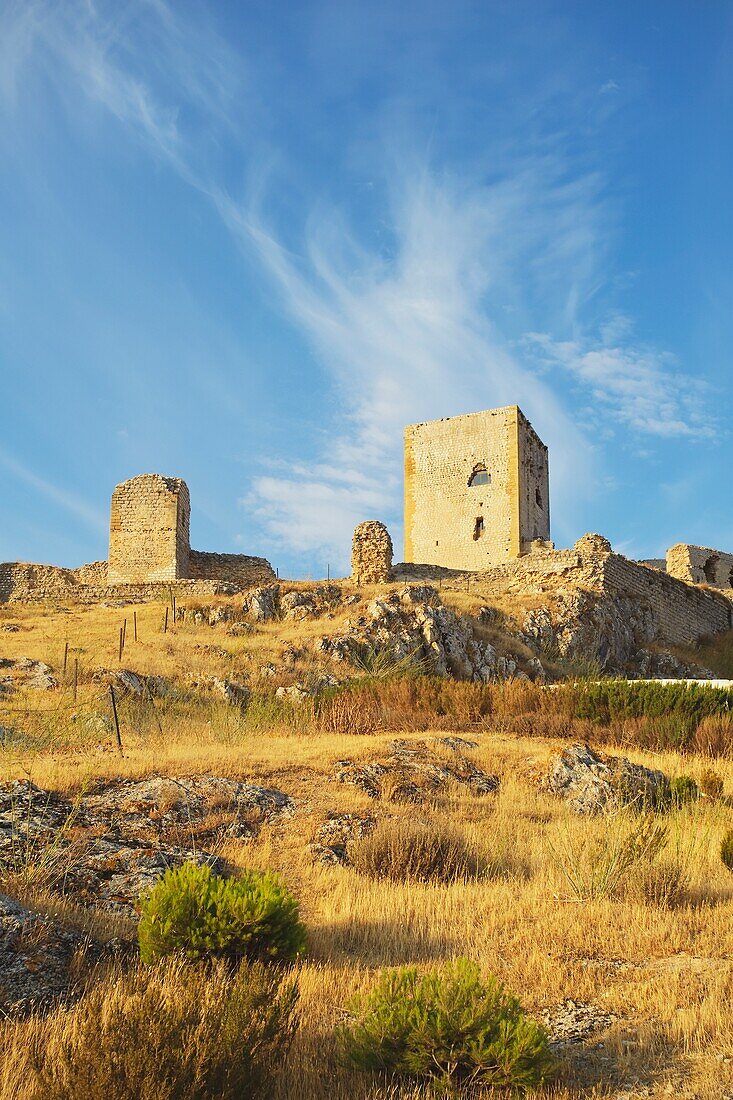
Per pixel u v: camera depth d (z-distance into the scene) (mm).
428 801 17219
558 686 29656
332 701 27734
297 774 17812
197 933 9273
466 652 38688
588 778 19078
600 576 46031
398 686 28703
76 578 50656
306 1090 7246
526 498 57281
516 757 20844
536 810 17453
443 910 11859
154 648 33562
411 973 8469
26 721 22375
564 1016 8805
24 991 8375
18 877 10492
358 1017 8266
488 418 57469
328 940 10680
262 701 28562
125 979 8500
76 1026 7242
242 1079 6812
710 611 55562
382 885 12820
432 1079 7570
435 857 13750
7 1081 6812
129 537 49688
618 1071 7715
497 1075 7488
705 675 44312
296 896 12180
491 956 10281
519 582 48094
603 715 26797
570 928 11062
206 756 18500
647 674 44000
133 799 14523
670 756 23297
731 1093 7184
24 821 12391
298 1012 8516
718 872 13648
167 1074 6523
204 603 40406
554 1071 7613
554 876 13367
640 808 17922
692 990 9125
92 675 28234
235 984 7969
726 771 21516
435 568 50938
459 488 57500
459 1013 7832
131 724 22859
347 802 16406
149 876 11453
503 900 12242
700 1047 7996
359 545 47906
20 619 39281
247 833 14289
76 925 9844
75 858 11570
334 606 40594
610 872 12602
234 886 9992
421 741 21422
